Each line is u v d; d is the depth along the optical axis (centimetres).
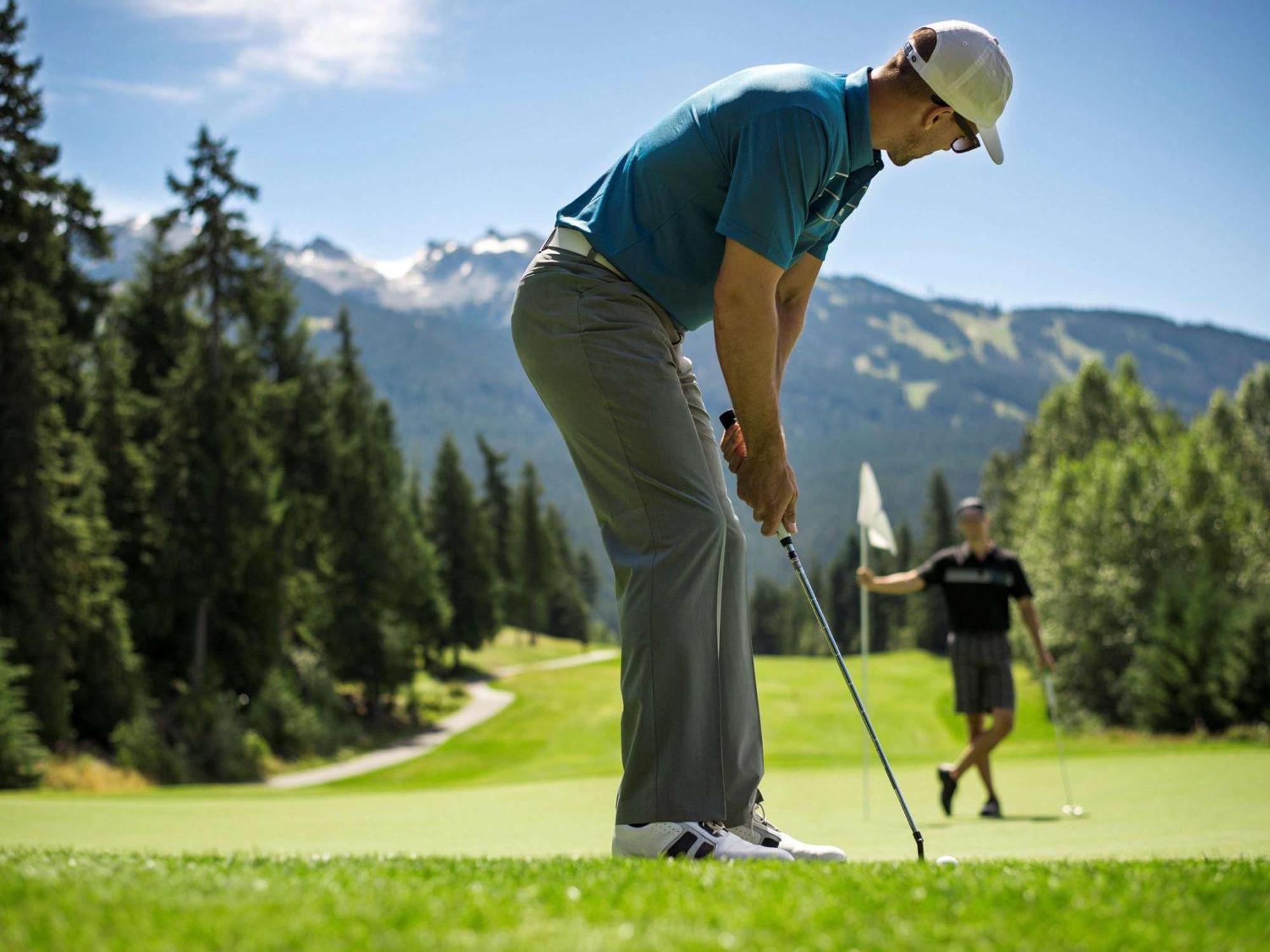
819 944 128
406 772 2942
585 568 11394
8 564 2330
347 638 4053
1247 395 5666
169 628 2895
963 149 279
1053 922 142
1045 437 5103
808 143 247
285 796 918
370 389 5034
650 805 239
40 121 2530
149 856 221
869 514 775
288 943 123
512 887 163
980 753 683
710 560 249
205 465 2909
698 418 277
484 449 7494
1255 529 3409
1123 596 3228
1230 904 156
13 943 125
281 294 3856
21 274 2464
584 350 255
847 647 9594
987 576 726
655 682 242
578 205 271
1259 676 2489
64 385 2472
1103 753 1269
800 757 1580
